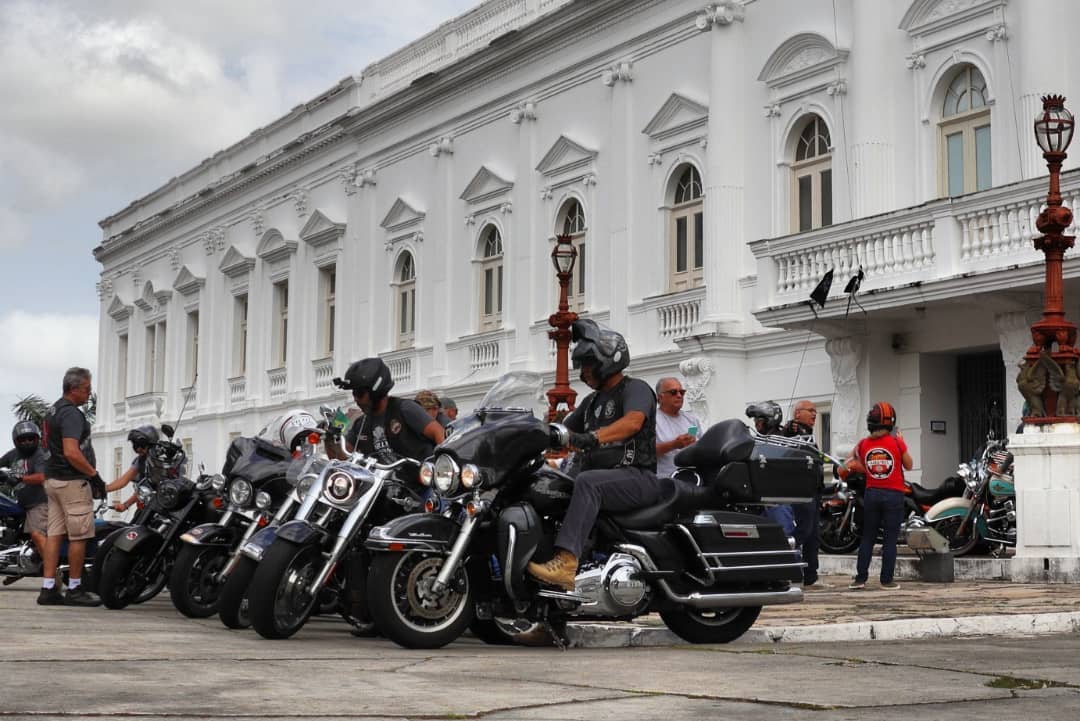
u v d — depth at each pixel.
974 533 14.84
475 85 29.03
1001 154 18.31
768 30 21.98
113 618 10.53
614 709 5.38
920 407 19.31
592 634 8.23
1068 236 14.85
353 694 5.77
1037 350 14.02
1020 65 18.03
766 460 8.34
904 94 19.77
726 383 21.94
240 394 38.53
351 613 8.92
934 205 17.53
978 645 7.88
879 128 19.88
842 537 16.80
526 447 7.85
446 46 30.64
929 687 5.96
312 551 8.61
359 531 8.72
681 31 23.59
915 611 9.73
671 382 11.51
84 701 5.42
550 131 26.83
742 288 22.16
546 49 26.83
